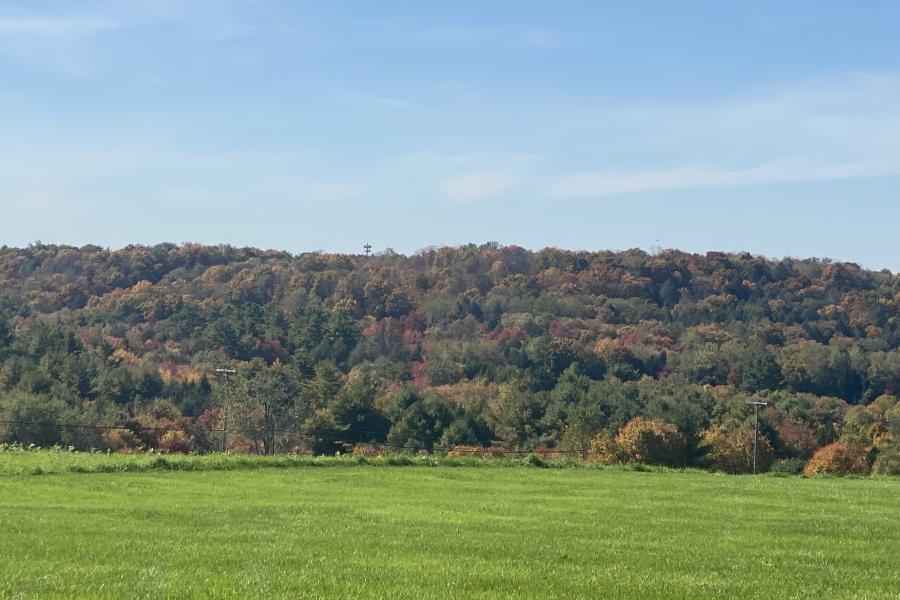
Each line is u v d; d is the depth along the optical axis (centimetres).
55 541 1945
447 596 1433
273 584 1495
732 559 1917
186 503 2806
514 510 2775
